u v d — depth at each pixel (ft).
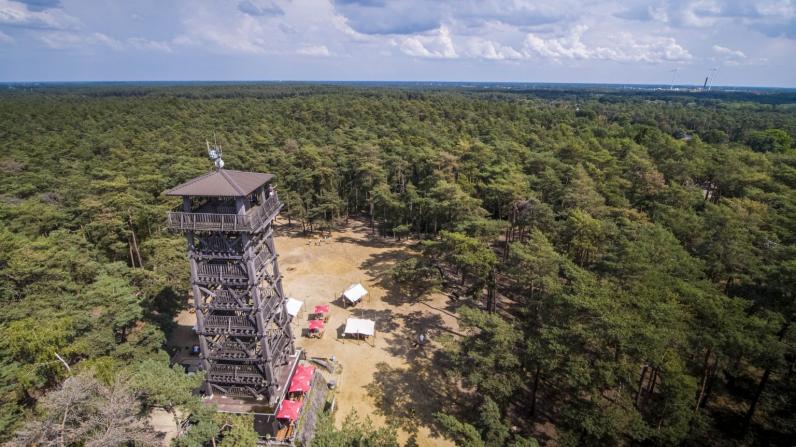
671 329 88.53
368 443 81.00
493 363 92.53
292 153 273.75
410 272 156.97
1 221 151.94
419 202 205.46
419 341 138.41
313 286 176.45
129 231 157.38
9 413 78.59
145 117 398.21
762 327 89.66
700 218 154.71
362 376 122.83
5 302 105.29
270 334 106.73
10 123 358.84
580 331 87.92
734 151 241.14
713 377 101.76
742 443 93.66
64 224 164.86
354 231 244.22
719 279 137.90
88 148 292.40
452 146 269.23
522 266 119.65
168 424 99.45
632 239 134.92
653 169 205.57
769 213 160.04
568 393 110.11
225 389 102.27
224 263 96.37
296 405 99.96
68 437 66.28
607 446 89.61
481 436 90.94
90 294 102.22
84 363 87.20
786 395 94.99
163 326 124.36
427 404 112.47
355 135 320.09
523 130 344.69
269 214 96.32
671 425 84.79
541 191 194.18
